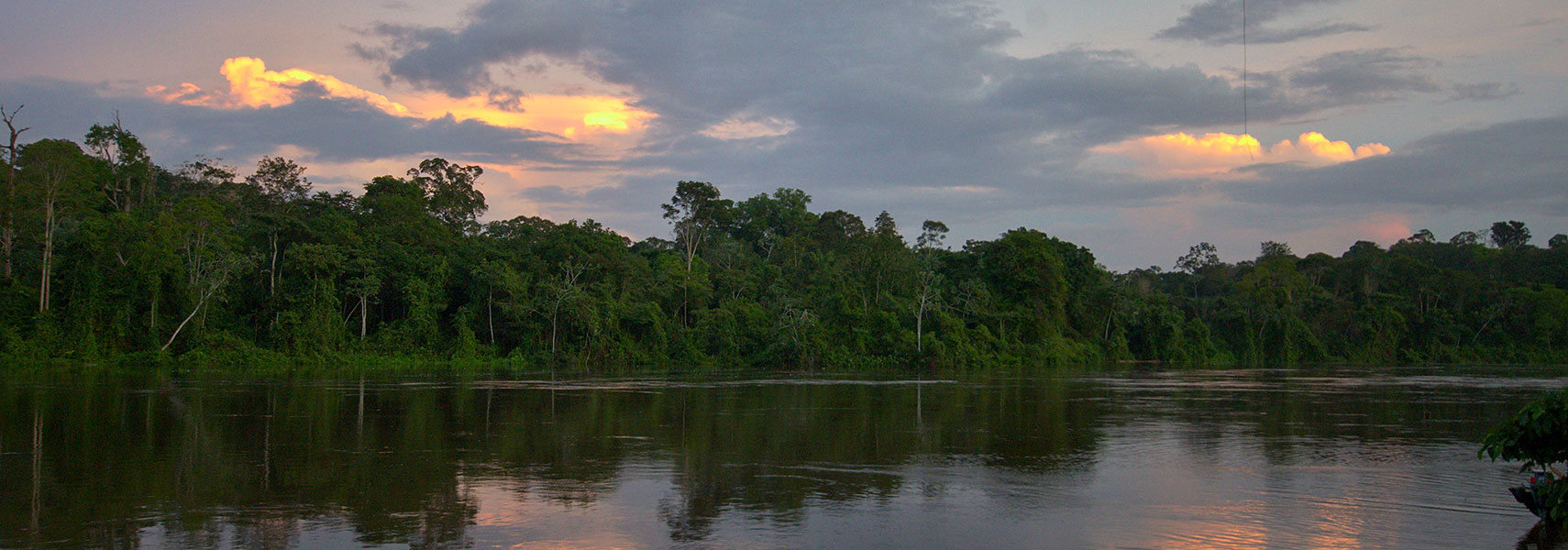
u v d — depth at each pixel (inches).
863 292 3595.0
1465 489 604.1
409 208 3420.3
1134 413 1162.0
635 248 4965.6
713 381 1975.9
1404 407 1275.8
